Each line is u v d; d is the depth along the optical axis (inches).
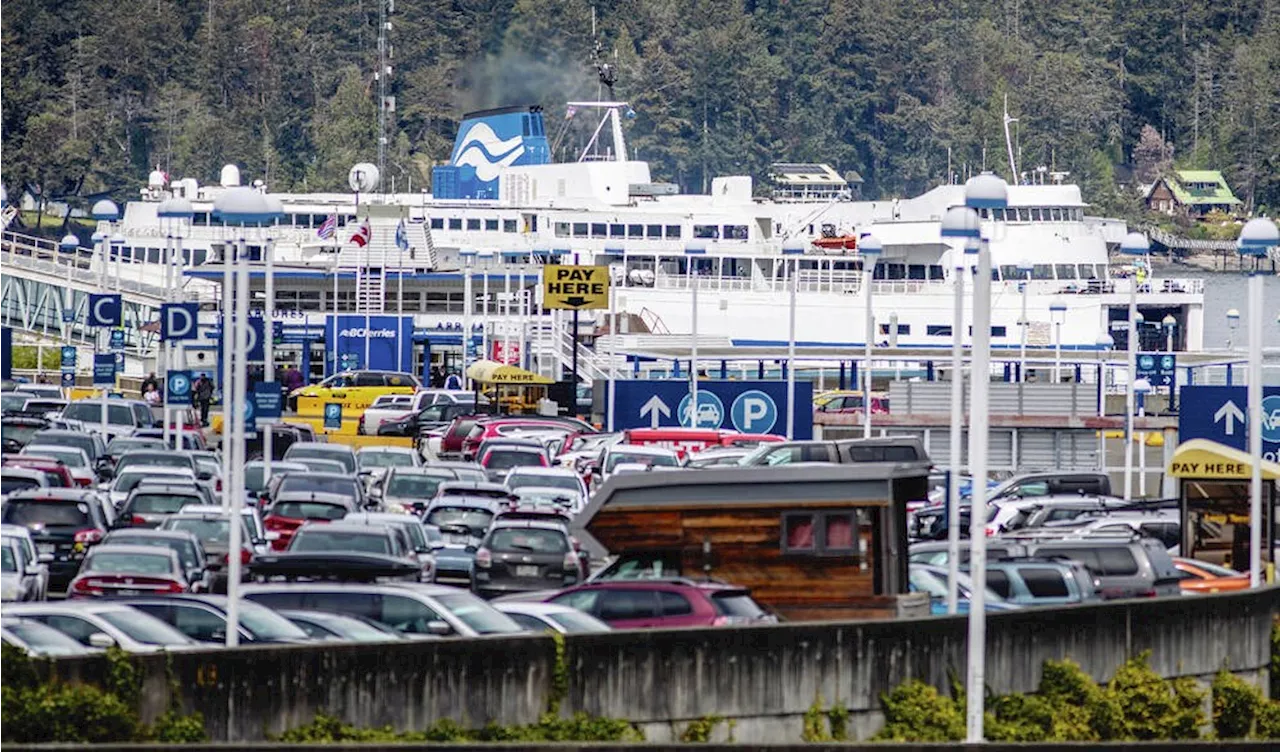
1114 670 4827.8
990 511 7795.3
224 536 5930.1
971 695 4372.5
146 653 3651.6
